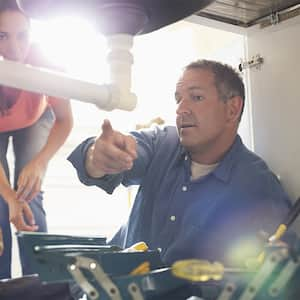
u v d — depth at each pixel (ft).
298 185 3.44
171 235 3.02
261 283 1.43
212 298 1.89
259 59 3.71
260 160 3.24
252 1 3.49
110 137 2.32
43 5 2.12
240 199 2.97
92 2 2.02
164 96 5.30
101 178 2.94
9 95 3.58
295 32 3.53
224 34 4.15
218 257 2.86
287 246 1.42
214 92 3.14
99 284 1.53
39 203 3.77
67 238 1.89
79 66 4.51
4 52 3.23
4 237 3.48
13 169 3.99
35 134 3.86
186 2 2.19
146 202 3.31
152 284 1.73
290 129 3.52
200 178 3.11
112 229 5.43
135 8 2.06
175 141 3.49
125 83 2.06
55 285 1.89
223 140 3.17
